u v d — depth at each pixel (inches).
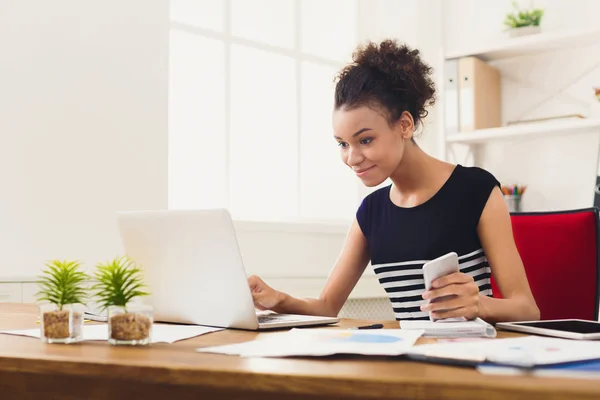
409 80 60.9
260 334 46.4
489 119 128.6
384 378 27.3
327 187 140.3
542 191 126.7
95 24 96.4
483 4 136.9
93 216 95.5
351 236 71.9
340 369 30.0
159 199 103.0
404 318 67.2
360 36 145.6
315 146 138.3
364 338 39.0
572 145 123.6
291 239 124.3
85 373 33.6
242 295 48.9
